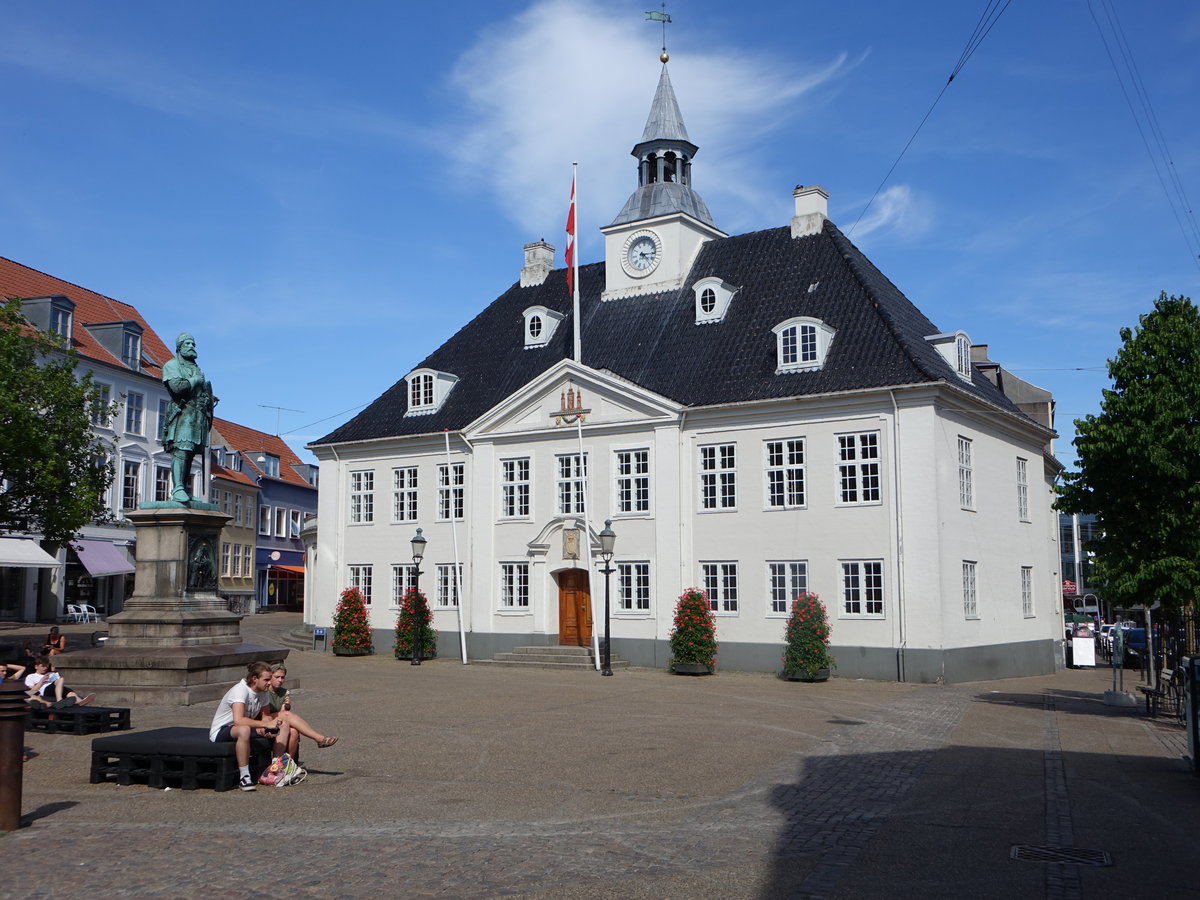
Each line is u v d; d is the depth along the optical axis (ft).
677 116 135.23
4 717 34.88
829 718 68.74
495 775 45.68
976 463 109.60
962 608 103.24
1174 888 29.12
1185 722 62.59
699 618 105.40
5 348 100.48
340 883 28.66
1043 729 63.98
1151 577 69.26
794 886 28.73
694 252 129.70
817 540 104.17
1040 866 31.19
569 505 119.44
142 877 29.17
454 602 127.24
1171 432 69.21
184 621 72.54
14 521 102.47
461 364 138.41
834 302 112.68
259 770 43.62
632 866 30.60
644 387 116.47
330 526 139.33
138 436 181.57
